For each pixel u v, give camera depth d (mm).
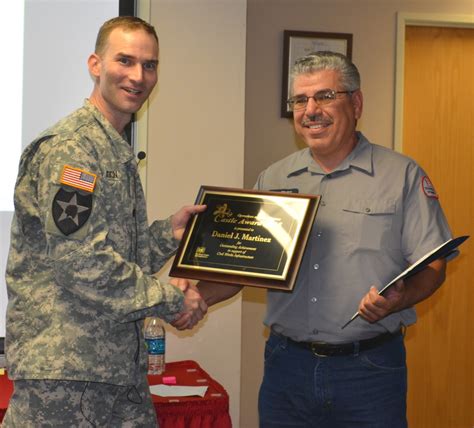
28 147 2074
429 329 4090
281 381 2391
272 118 3879
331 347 2305
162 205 3477
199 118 3498
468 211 4105
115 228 2051
